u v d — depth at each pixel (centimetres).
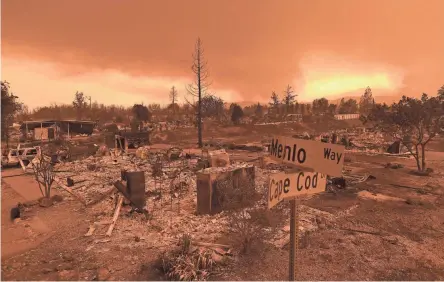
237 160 3158
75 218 1407
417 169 2709
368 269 938
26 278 873
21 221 1360
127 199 1529
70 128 5716
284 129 7200
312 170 396
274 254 1016
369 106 10506
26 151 3228
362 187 2022
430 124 2511
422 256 1034
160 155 3316
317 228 1274
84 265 952
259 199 1500
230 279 862
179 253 972
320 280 870
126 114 10988
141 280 862
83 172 2497
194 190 1895
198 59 5197
